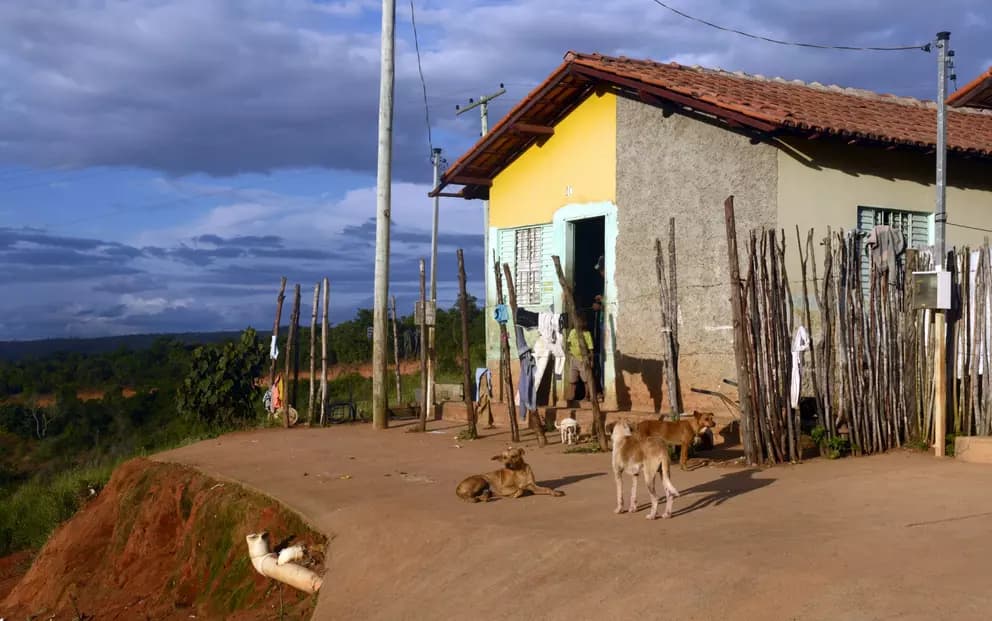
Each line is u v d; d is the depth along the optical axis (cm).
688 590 622
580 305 1711
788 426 1144
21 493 1895
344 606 771
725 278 1367
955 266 1231
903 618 536
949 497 866
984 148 1460
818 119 1316
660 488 983
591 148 1591
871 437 1202
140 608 1073
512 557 745
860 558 645
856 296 1216
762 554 664
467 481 941
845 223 1378
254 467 1247
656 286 1470
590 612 632
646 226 1491
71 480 1808
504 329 1487
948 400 1223
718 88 1475
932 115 1722
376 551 837
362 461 1279
